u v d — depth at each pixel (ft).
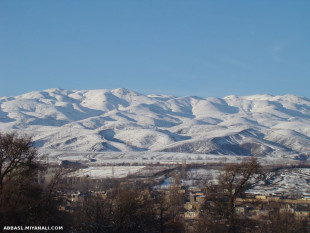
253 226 239.30
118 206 289.94
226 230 224.94
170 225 309.63
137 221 294.05
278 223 280.72
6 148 244.22
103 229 274.16
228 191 225.97
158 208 320.91
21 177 248.52
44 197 257.75
